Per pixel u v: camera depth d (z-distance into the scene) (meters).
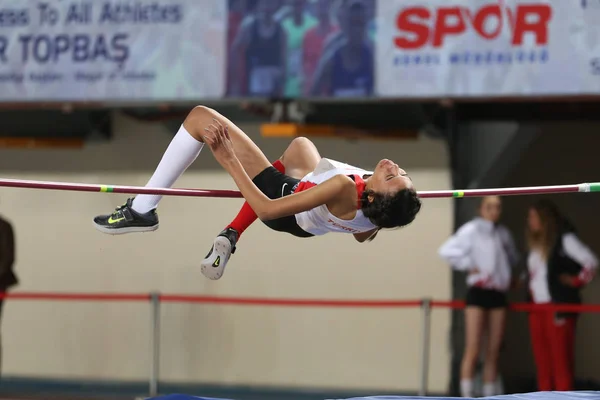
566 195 26.30
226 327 25.03
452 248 21.30
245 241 25.02
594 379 25.80
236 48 21.61
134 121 25.22
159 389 24.78
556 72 20.48
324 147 24.31
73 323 25.61
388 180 12.79
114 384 25.33
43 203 25.77
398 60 21.05
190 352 25.09
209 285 25.11
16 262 25.77
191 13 21.77
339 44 21.25
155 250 25.34
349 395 24.16
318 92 21.31
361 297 24.56
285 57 21.44
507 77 20.67
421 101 21.48
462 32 20.83
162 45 21.89
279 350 24.81
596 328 25.92
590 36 20.36
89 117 24.45
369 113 23.08
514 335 26.05
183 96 21.81
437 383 23.95
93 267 25.53
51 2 22.34
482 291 21.19
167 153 14.02
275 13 21.48
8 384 25.36
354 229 13.39
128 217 14.18
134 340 25.34
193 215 25.17
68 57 22.30
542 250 21.33
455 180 23.53
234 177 13.11
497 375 21.48
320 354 24.62
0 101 22.47
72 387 25.11
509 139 23.34
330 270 24.70
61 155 25.52
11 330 25.80
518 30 20.62
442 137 23.72
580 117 24.28
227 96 21.62
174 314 25.20
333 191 12.65
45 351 25.66
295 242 24.88
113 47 22.11
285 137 24.38
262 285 24.91
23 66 22.44
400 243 24.44
